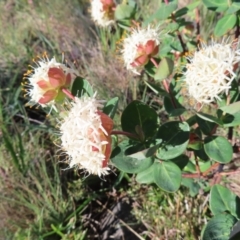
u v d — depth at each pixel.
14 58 0.44
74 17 0.47
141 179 0.21
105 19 0.27
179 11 0.24
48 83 0.18
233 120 0.17
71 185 0.30
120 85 0.35
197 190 0.24
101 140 0.16
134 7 0.24
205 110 0.28
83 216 0.29
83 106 0.16
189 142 0.19
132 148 0.17
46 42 0.44
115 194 0.30
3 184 0.30
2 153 0.32
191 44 0.26
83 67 0.40
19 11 0.51
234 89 0.18
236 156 0.26
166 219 0.27
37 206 0.28
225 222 0.16
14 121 0.35
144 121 0.18
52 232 0.28
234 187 0.26
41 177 0.30
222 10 0.22
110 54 0.39
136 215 0.28
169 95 0.20
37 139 0.33
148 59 0.20
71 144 0.16
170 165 0.18
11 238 0.28
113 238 0.28
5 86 0.40
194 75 0.17
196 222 0.26
